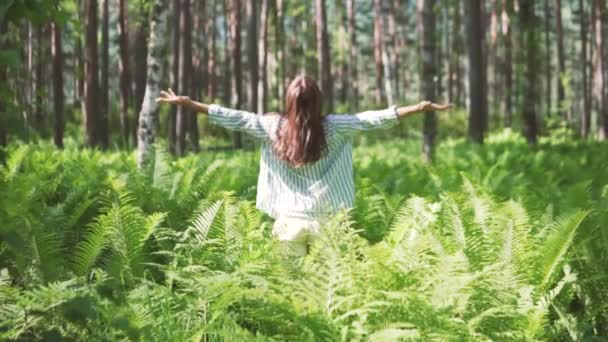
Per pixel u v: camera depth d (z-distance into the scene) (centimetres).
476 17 1914
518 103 3338
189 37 2441
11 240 406
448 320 380
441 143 2336
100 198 650
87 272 496
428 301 409
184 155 2211
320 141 454
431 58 1353
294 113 452
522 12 1823
